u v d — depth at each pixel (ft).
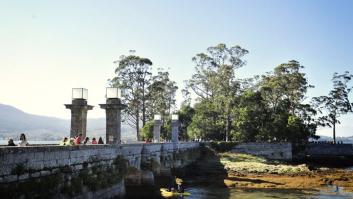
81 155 68.64
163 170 146.61
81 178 67.67
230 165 210.79
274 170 198.59
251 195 131.13
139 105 273.54
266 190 143.43
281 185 154.71
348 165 289.94
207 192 135.85
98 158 77.46
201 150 259.80
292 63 337.72
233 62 318.24
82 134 95.61
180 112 335.88
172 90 333.21
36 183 52.85
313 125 346.54
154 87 276.82
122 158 93.71
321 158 311.47
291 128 296.92
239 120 290.56
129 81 271.69
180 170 176.86
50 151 57.36
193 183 157.89
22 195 49.57
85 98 97.96
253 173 193.98
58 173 59.31
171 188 131.23
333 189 147.23
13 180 48.44
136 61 271.69
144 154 117.70
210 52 322.14
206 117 309.42
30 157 52.11
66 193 60.90
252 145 280.31
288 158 286.46
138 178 113.39
